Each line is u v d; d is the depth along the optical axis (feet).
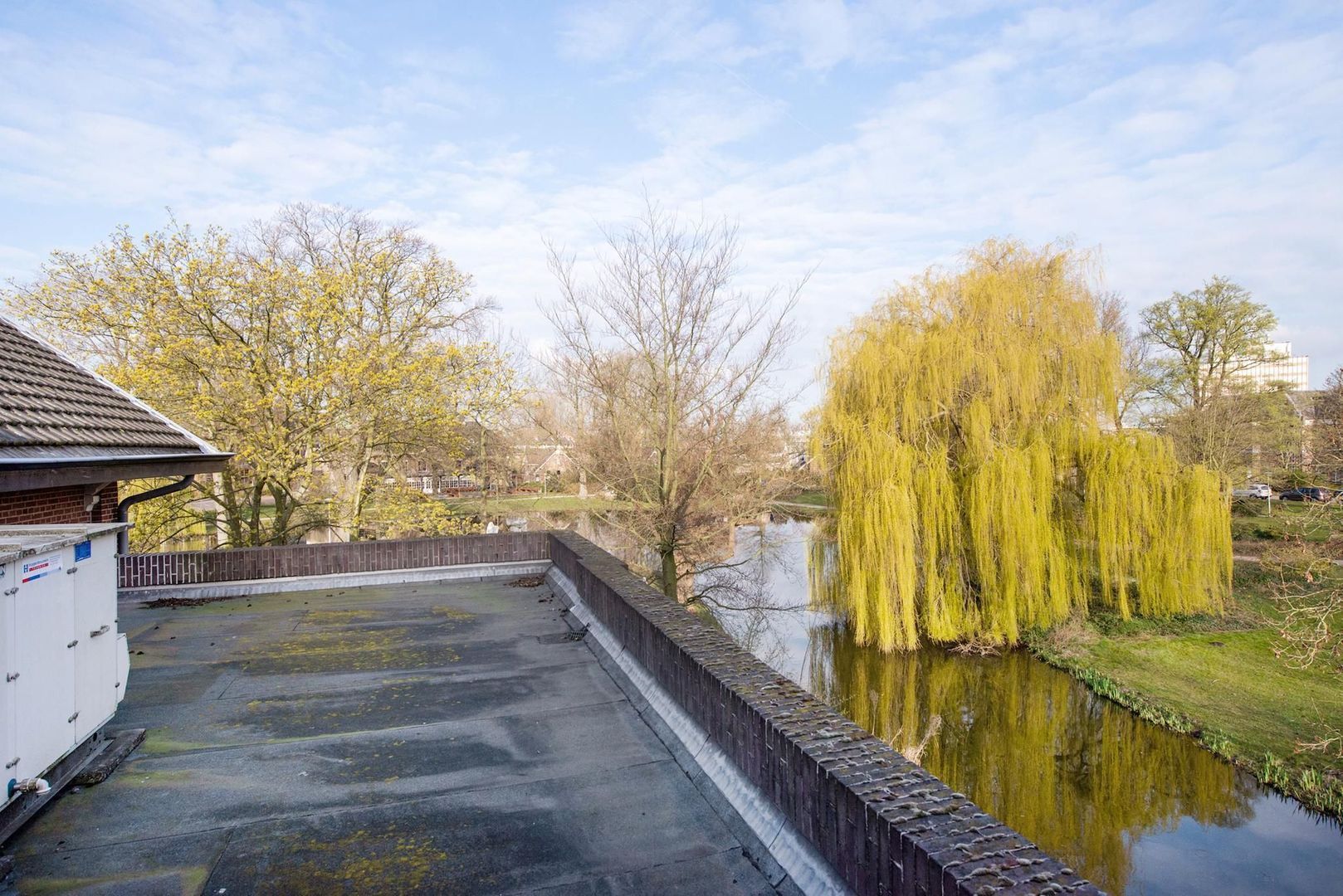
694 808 14.02
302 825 13.61
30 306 54.95
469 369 65.00
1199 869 36.68
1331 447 81.20
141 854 12.61
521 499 91.91
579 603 29.96
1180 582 62.90
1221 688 55.57
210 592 34.45
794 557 94.27
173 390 53.93
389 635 27.32
